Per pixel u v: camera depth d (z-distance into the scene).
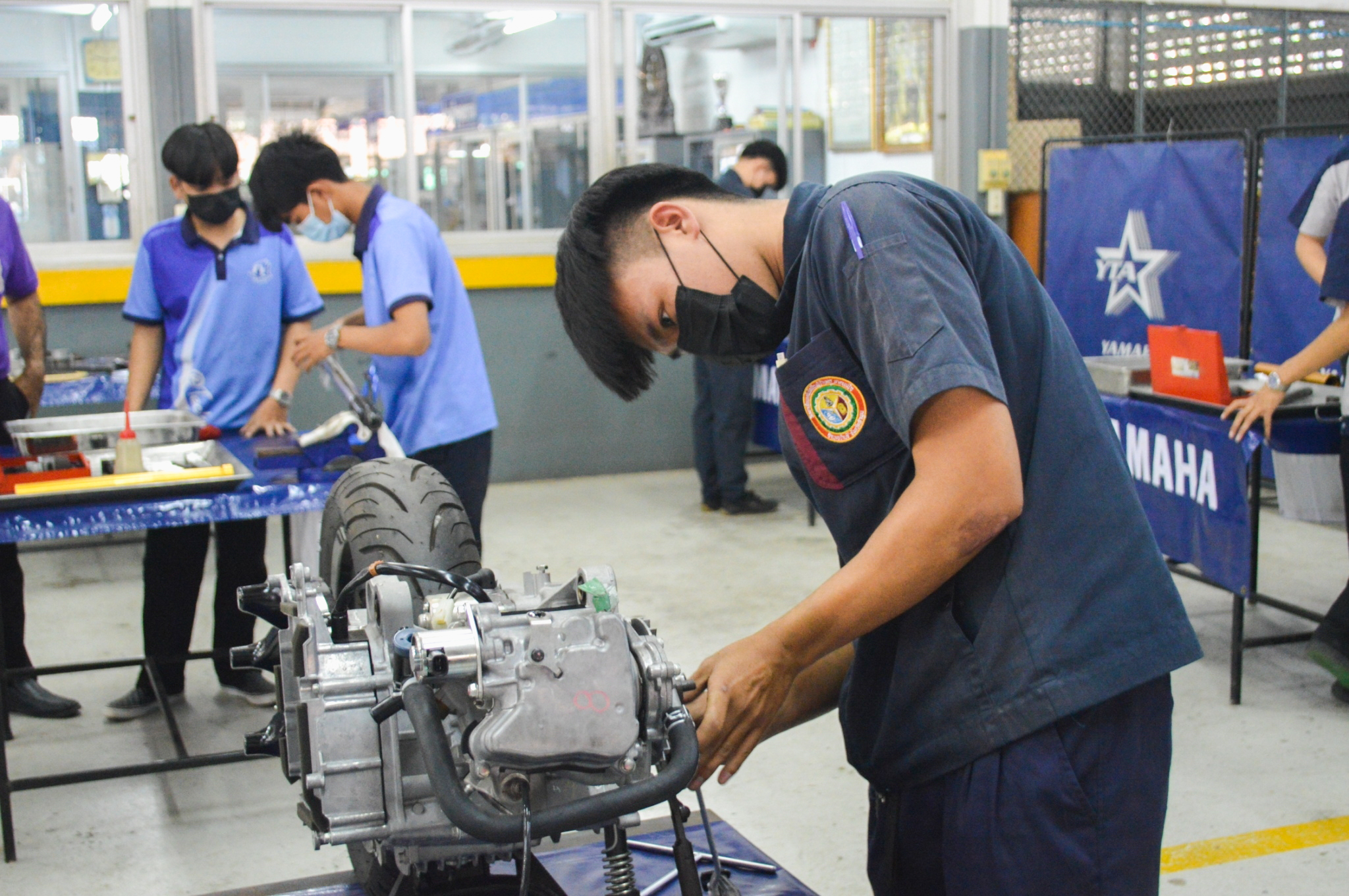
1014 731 1.17
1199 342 3.28
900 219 1.10
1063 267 5.48
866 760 1.33
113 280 5.40
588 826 0.94
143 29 5.38
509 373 6.13
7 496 2.28
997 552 1.18
